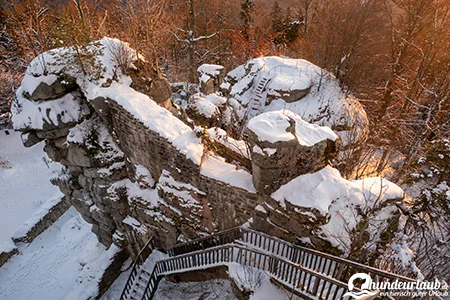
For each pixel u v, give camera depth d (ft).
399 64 62.03
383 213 29.09
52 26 41.06
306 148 27.96
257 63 74.28
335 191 28.55
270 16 124.26
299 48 98.07
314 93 64.95
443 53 60.70
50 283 54.39
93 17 63.31
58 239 64.08
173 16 88.28
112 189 46.11
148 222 44.70
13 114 42.86
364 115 63.87
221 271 37.09
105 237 53.98
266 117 29.55
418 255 32.96
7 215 71.46
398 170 48.06
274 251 30.35
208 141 38.27
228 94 75.36
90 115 44.29
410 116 63.93
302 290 25.66
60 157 46.47
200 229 39.96
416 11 55.57
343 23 68.54
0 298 53.67
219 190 35.01
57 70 41.16
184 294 40.40
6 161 86.63
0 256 58.13
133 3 53.67
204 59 101.04
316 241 27.50
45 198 75.82
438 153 39.24
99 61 42.47
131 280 43.68
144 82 46.42
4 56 89.76
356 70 66.59
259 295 27.25
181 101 82.07
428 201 35.58
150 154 40.47
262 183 29.58
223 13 111.96
